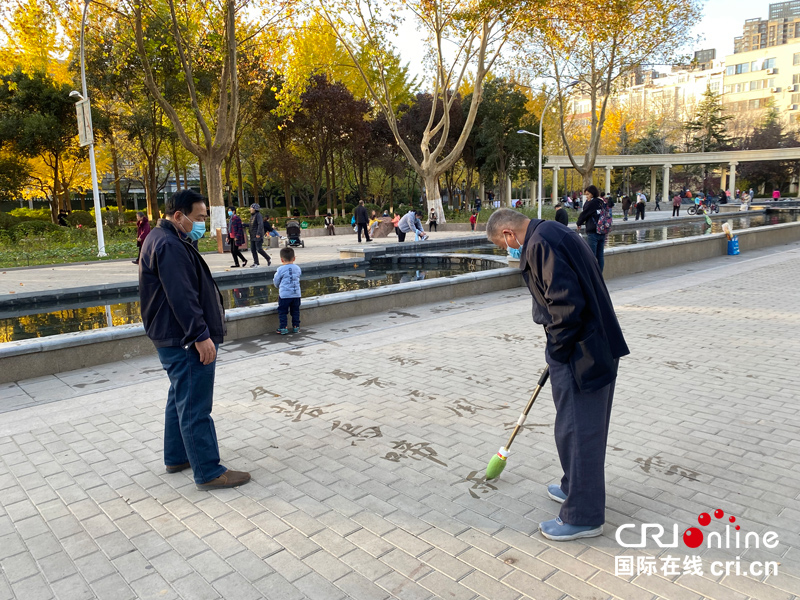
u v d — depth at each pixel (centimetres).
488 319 788
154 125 2780
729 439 381
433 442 391
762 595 230
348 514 302
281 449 387
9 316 962
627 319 753
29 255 1791
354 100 3244
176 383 329
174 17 1855
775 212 3866
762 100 7912
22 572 262
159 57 2447
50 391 524
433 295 930
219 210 2120
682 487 320
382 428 418
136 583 251
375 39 2295
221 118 2061
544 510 301
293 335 728
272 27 2052
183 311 311
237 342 696
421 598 234
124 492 337
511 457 364
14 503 327
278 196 5228
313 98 3020
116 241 2194
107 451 395
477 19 2041
